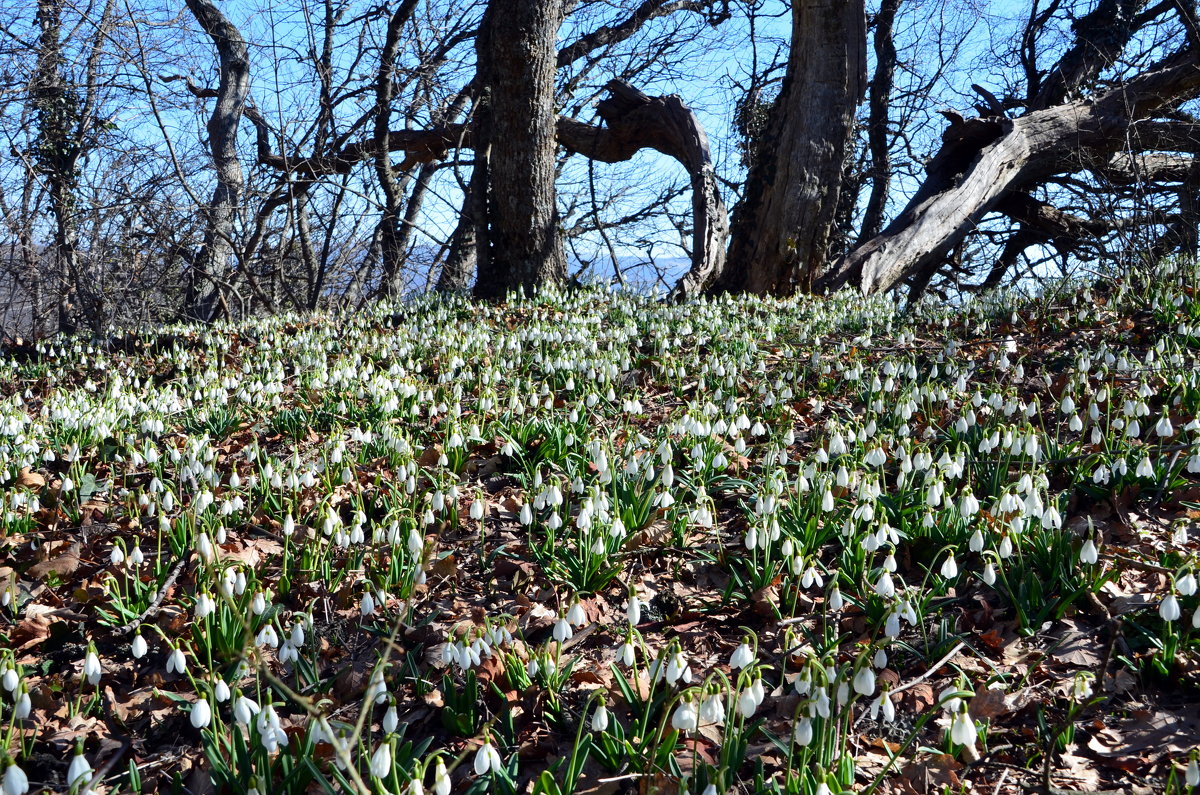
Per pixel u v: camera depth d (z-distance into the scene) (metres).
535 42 3.86
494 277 4.25
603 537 1.32
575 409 1.75
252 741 0.92
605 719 0.92
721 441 1.65
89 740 1.06
